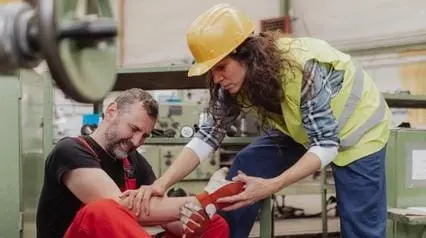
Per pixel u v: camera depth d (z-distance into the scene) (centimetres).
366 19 464
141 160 218
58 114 344
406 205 243
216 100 195
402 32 439
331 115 176
